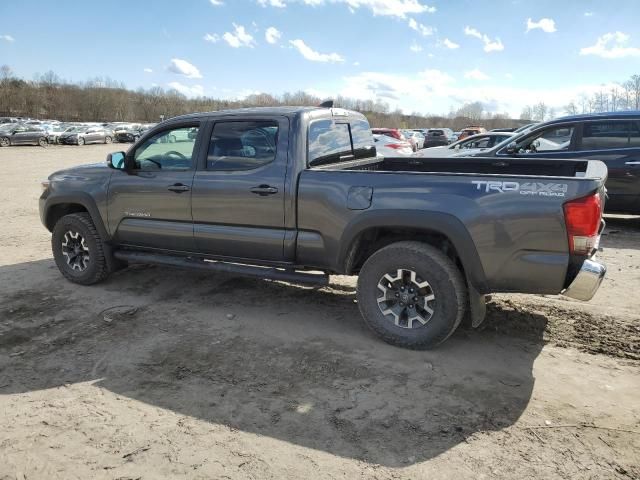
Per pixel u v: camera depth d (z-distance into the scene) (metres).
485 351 3.86
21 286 5.47
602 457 2.65
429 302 3.76
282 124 4.21
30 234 8.16
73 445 2.79
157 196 4.79
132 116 97.88
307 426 2.95
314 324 4.41
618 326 4.29
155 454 2.71
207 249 4.66
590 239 3.29
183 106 101.88
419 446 2.76
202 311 4.72
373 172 3.85
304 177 4.08
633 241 7.26
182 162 4.71
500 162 5.03
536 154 8.12
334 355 3.81
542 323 4.35
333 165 4.63
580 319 4.43
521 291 3.54
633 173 7.47
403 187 3.72
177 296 5.13
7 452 2.73
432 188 3.64
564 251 3.34
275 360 3.75
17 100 90.19
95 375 3.57
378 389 3.33
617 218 8.88
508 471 2.55
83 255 5.43
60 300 5.04
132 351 3.92
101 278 5.41
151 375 3.56
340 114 4.91
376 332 3.98
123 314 4.66
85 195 5.22
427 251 3.72
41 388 3.40
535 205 3.36
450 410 3.09
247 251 4.44
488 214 3.48
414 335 3.82
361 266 4.33
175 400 3.24
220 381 3.46
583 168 4.68
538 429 2.89
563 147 8.01
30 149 32.06
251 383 3.43
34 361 3.78
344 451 2.72
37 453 2.72
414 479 2.50
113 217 5.12
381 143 17.55
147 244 5.02
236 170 4.38
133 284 5.51
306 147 4.20
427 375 3.51
